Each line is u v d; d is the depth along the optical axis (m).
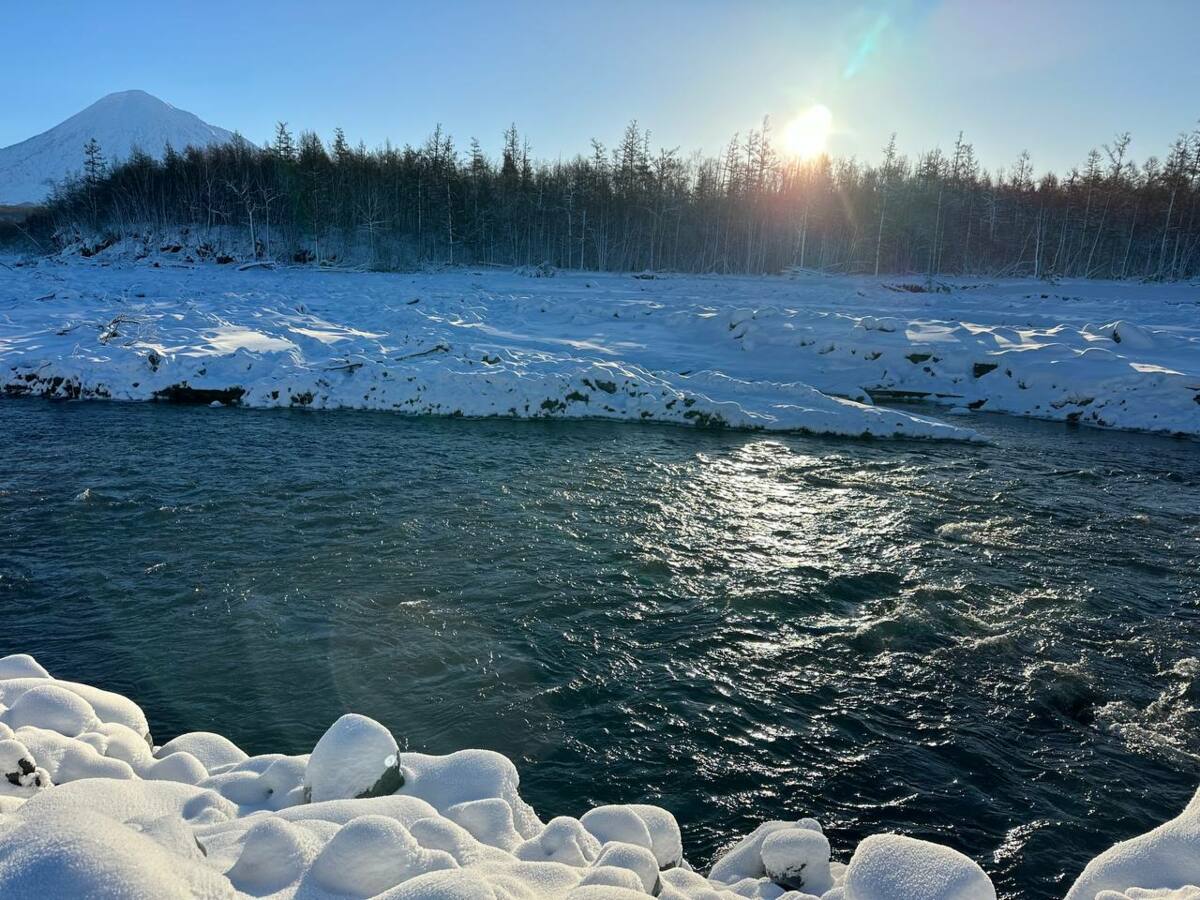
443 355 20.41
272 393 17.94
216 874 2.53
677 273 60.12
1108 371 20.16
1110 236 66.00
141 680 6.26
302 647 6.89
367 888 2.69
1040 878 4.46
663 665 6.86
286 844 2.87
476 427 16.75
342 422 16.50
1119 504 12.10
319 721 5.79
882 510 11.60
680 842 4.09
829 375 22.69
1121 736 5.97
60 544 9.05
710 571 9.04
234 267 49.50
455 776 4.11
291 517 10.28
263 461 12.99
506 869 3.07
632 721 5.98
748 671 6.80
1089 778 5.44
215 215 61.03
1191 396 18.45
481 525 10.31
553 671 6.68
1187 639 7.55
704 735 5.84
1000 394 21.11
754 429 17.53
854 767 5.52
